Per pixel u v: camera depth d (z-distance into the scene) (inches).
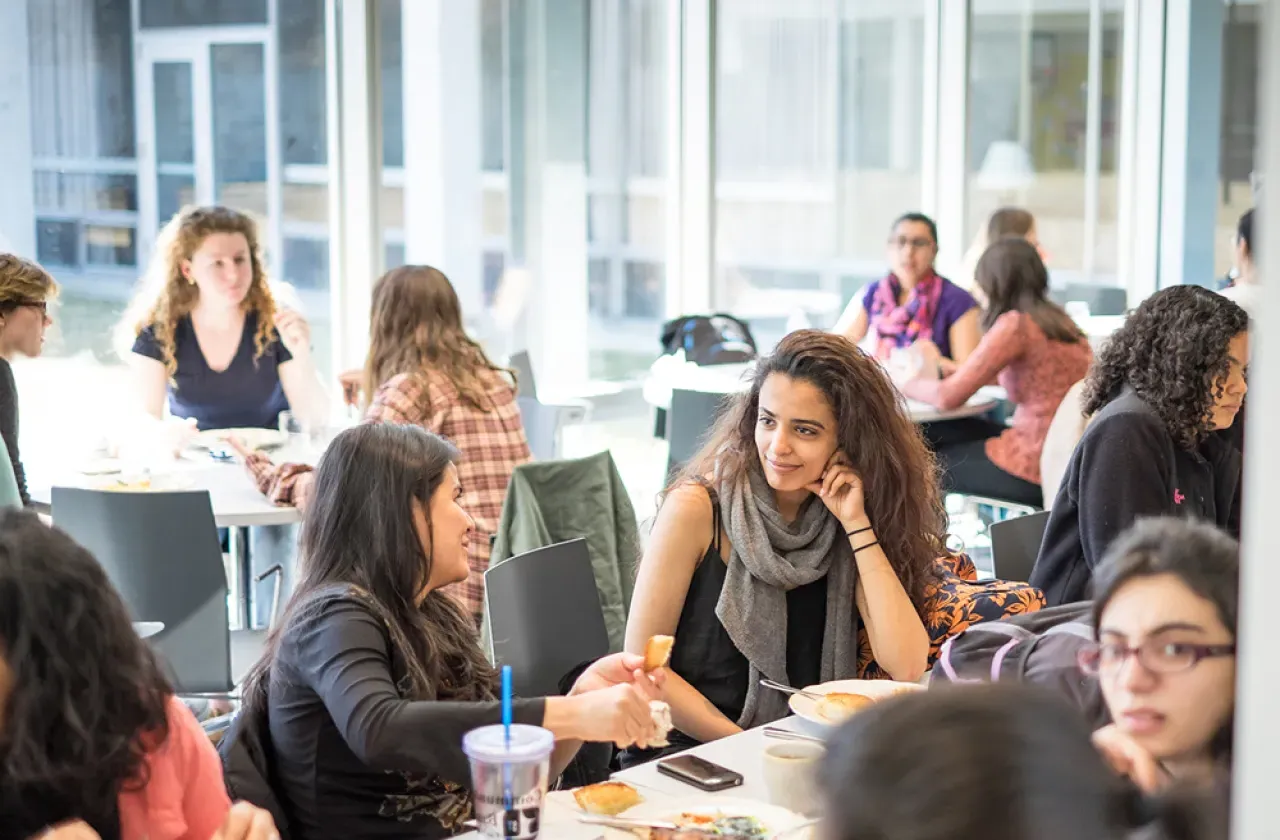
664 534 93.0
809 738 78.3
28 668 55.6
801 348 92.3
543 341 260.4
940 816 21.9
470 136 245.6
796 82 274.8
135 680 58.5
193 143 222.5
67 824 55.4
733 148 269.7
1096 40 300.4
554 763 76.4
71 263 215.3
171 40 219.0
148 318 169.5
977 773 22.0
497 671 84.7
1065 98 299.4
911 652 90.8
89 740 56.9
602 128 261.3
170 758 64.1
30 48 208.7
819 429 91.1
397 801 74.6
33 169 210.7
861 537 91.8
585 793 69.1
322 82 230.4
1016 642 65.7
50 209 213.0
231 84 224.1
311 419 174.7
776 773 68.7
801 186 278.5
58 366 215.2
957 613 95.8
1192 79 302.2
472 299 250.5
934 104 288.2
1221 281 271.3
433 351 145.4
